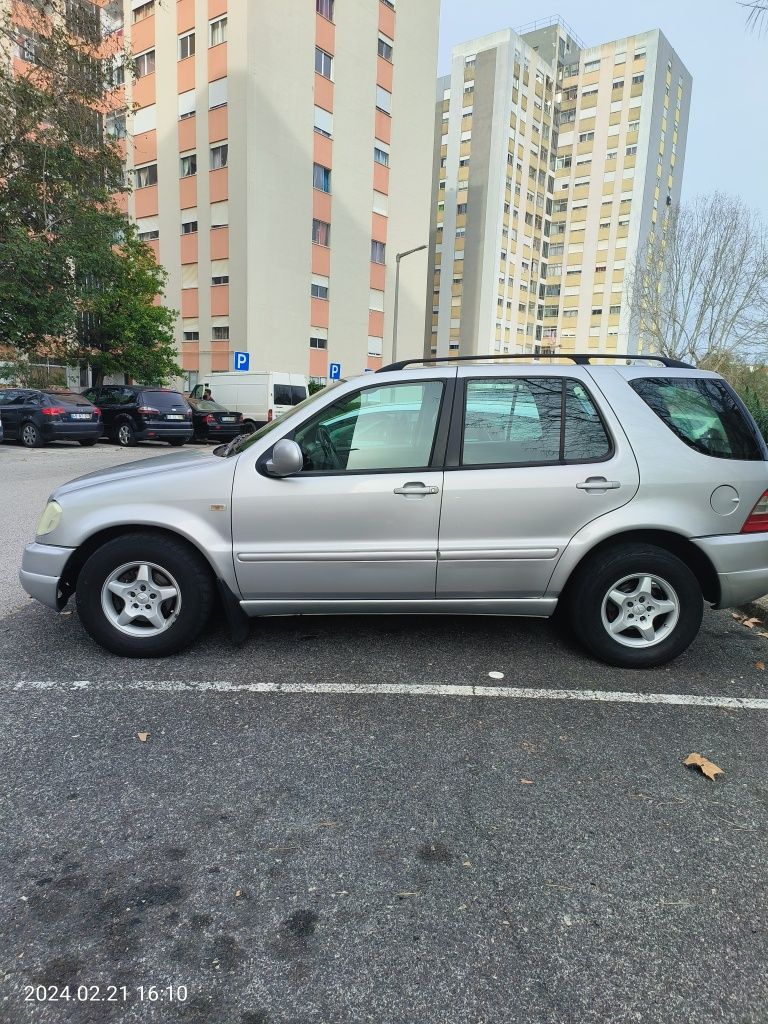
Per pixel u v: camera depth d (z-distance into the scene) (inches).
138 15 1081.4
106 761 105.6
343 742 113.0
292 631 163.2
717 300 1107.9
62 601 147.6
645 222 2272.4
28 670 139.1
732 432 141.7
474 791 99.8
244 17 954.1
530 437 139.0
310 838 88.4
